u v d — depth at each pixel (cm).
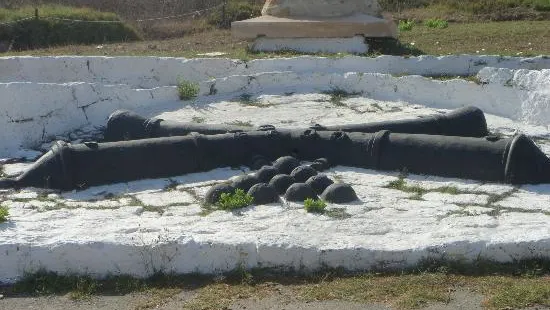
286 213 745
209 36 1934
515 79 1172
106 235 680
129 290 626
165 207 784
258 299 598
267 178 830
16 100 1048
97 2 2550
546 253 638
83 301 610
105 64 1334
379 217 731
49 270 648
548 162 834
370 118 1132
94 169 858
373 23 1471
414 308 571
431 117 990
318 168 888
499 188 819
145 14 2462
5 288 636
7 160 979
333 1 1505
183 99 1237
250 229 701
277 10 1525
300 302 590
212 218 736
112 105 1165
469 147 858
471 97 1199
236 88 1280
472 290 599
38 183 852
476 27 1852
